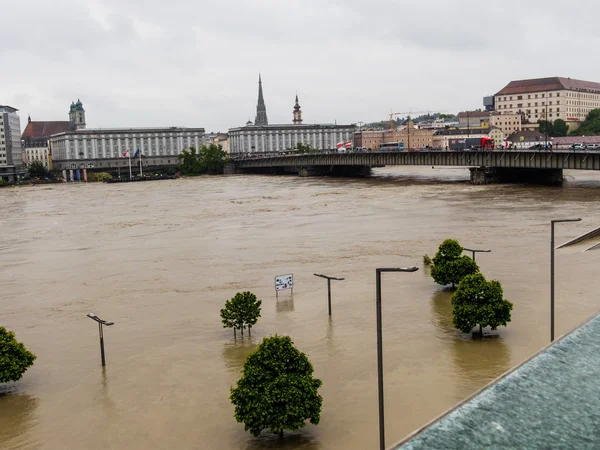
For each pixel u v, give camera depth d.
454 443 7.43
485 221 108.44
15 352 41.72
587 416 7.79
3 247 104.19
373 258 79.62
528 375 8.82
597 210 118.31
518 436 7.51
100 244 102.06
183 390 40.31
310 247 89.69
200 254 88.06
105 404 38.72
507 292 59.84
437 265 62.59
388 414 35.53
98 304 62.88
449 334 48.56
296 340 48.75
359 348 46.25
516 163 181.00
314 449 32.12
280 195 183.50
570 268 68.81
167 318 56.62
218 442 33.44
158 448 33.09
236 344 48.50
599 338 9.80
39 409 38.34
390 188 190.12
